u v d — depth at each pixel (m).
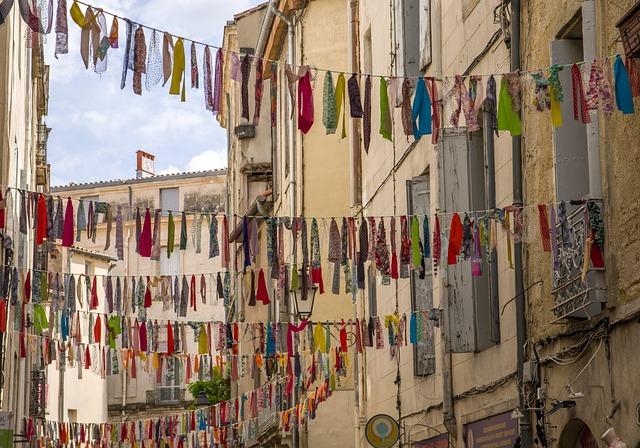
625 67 9.93
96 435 30.72
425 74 17.70
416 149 17.98
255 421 31.88
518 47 13.23
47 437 30.16
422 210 17.69
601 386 10.91
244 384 39.22
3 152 19.11
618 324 10.47
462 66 15.65
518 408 12.81
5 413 16.42
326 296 26.95
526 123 13.02
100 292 48.97
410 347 18.41
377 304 20.95
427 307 17.44
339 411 26.27
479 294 14.47
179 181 58.41
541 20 12.55
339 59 29.11
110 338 18.70
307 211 28.19
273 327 20.00
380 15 20.69
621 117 10.44
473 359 15.02
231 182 44.62
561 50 12.07
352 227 14.32
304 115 10.20
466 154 14.77
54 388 47.19
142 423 30.80
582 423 11.70
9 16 19.36
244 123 39.19
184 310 17.86
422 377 17.72
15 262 21.27
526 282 12.94
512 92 10.58
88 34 8.96
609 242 10.70
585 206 10.93
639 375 9.99
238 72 9.80
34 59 31.98
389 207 19.80
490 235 12.42
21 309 17.69
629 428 10.22
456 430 15.88
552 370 12.25
